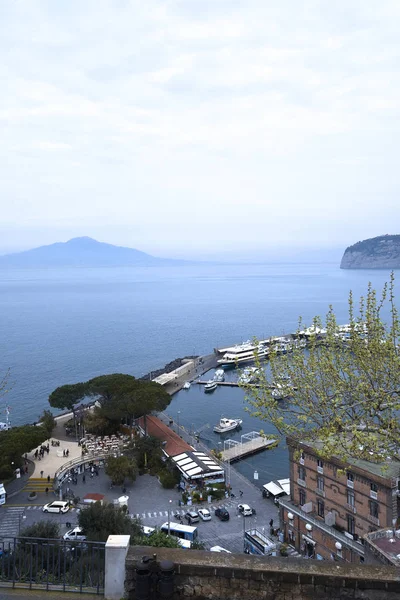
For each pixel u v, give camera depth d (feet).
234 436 396.78
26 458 292.81
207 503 254.27
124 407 332.80
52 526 155.84
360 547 167.32
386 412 78.64
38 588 52.65
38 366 622.54
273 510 249.14
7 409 407.64
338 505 184.96
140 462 298.35
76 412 387.14
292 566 49.34
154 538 122.21
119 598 49.70
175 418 449.48
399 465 170.40
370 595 47.62
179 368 621.31
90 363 647.15
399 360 74.43
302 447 198.59
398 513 164.66
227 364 653.30
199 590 48.98
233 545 210.38
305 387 82.74
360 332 81.71
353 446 75.51
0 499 233.96
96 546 53.83
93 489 265.54
